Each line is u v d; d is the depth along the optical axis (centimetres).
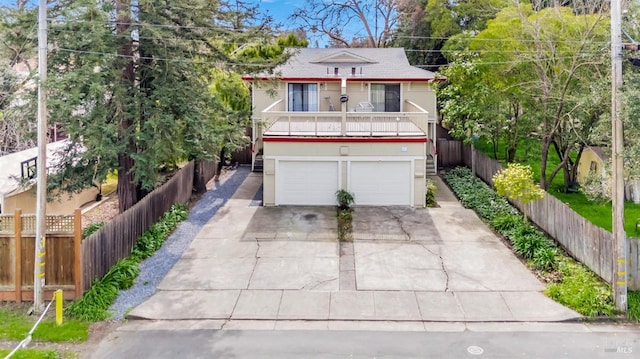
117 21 1416
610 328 948
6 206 1476
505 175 1469
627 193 1778
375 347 877
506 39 1759
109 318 985
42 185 1004
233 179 2197
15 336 912
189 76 1554
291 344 888
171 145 1407
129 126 1451
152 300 1062
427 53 3384
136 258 1264
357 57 2466
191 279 1171
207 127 1518
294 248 1375
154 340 905
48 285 1041
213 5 1496
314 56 2541
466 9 3081
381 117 1789
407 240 1435
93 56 1274
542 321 973
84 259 1052
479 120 2078
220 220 1619
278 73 1692
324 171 1769
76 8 1282
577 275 1148
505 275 1190
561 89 1611
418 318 988
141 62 1484
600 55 1497
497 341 896
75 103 1244
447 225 1566
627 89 978
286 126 1789
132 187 1537
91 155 1335
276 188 1778
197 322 976
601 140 1366
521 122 1889
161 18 1442
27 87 1488
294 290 1115
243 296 1085
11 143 1916
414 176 1759
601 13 1489
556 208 1362
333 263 1268
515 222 1488
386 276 1188
